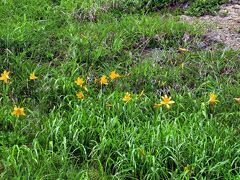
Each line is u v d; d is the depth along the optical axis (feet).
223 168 9.11
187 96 11.28
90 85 11.63
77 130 9.77
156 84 11.76
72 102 11.00
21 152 9.20
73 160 9.50
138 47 13.24
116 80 11.77
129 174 9.05
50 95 11.23
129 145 9.37
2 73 11.96
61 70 11.91
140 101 11.01
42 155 9.30
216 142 9.48
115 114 10.48
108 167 9.30
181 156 9.25
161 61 12.62
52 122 10.08
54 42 13.08
